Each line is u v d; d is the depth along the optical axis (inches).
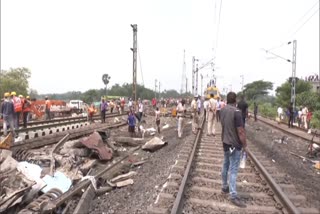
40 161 436.1
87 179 376.5
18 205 299.6
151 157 585.3
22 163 365.7
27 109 796.0
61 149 542.3
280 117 1400.1
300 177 425.4
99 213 307.7
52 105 1509.6
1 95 3494.1
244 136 271.0
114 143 727.1
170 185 319.9
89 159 532.1
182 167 390.6
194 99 792.3
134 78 1154.7
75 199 328.5
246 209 263.9
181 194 276.5
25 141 556.7
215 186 322.3
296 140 828.0
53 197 314.8
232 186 274.7
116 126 1051.3
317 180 428.5
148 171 462.6
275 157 543.2
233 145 273.1
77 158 506.9
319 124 1227.9
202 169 391.2
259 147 625.3
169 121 1334.9
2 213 279.6
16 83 3636.8
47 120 1056.2
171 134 892.0
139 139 745.6
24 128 762.8
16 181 315.6
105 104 1134.4
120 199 346.3
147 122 1264.8
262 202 280.2
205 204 274.1
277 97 2770.7
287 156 583.8
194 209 264.4
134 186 393.4
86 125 1055.6
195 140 594.2
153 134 895.1
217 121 1048.8
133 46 1144.2
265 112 2177.7
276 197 285.7
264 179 346.3
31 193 317.1
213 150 528.1
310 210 250.4
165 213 253.9
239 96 434.6
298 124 1211.9
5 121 626.2
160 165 479.8
